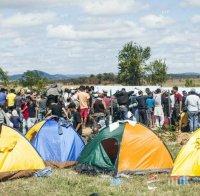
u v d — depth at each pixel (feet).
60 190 42.60
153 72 269.23
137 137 48.85
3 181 46.16
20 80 208.13
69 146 53.93
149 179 46.09
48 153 53.16
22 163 47.47
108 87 131.34
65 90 96.58
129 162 47.93
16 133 48.57
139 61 271.08
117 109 82.48
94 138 51.11
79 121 69.77
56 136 54.03
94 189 42.55
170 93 93.40
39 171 48.16
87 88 88.12
